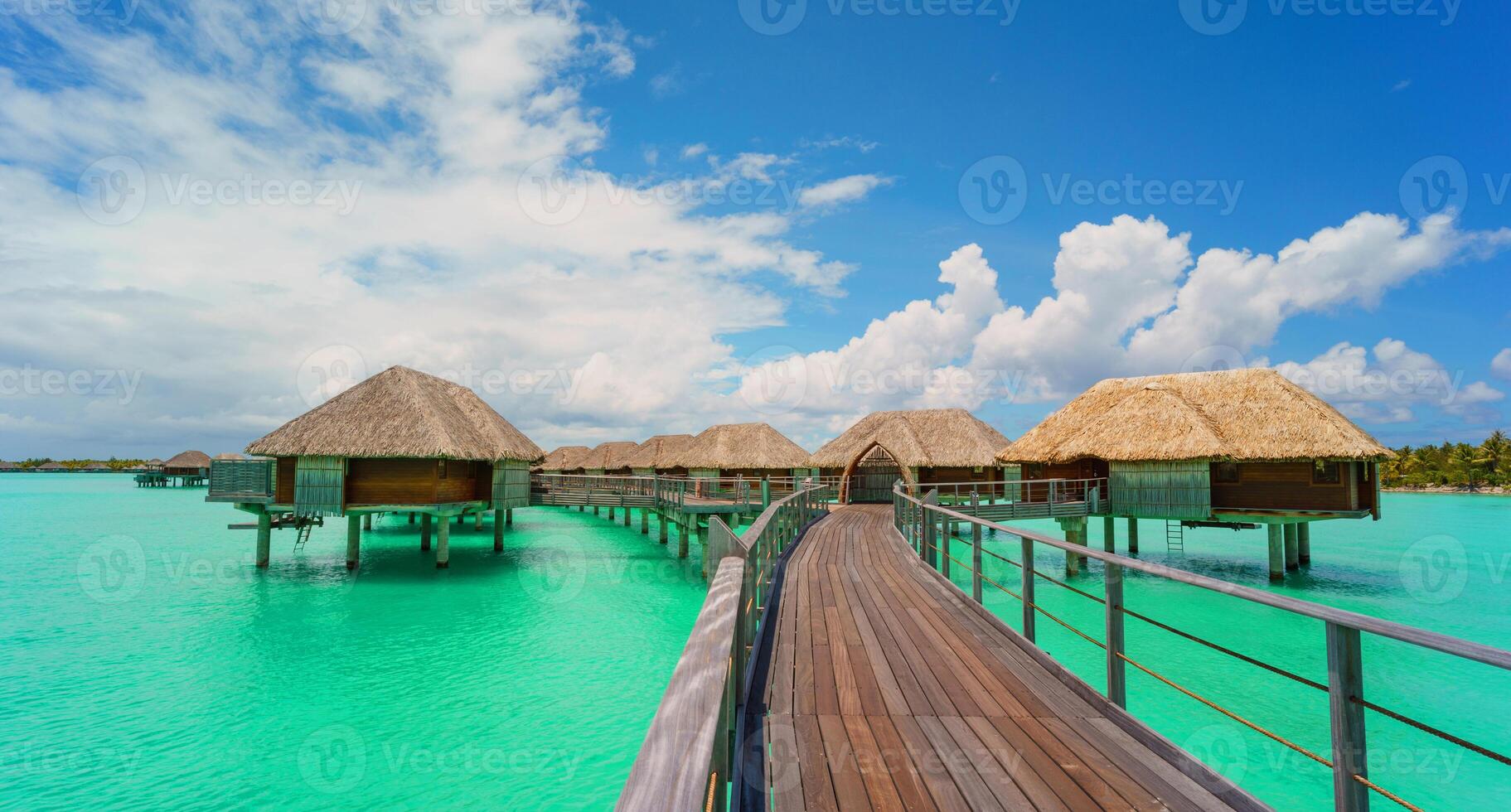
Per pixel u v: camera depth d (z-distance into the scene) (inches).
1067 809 126.3
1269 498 780.6
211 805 277.4
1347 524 1658.5
